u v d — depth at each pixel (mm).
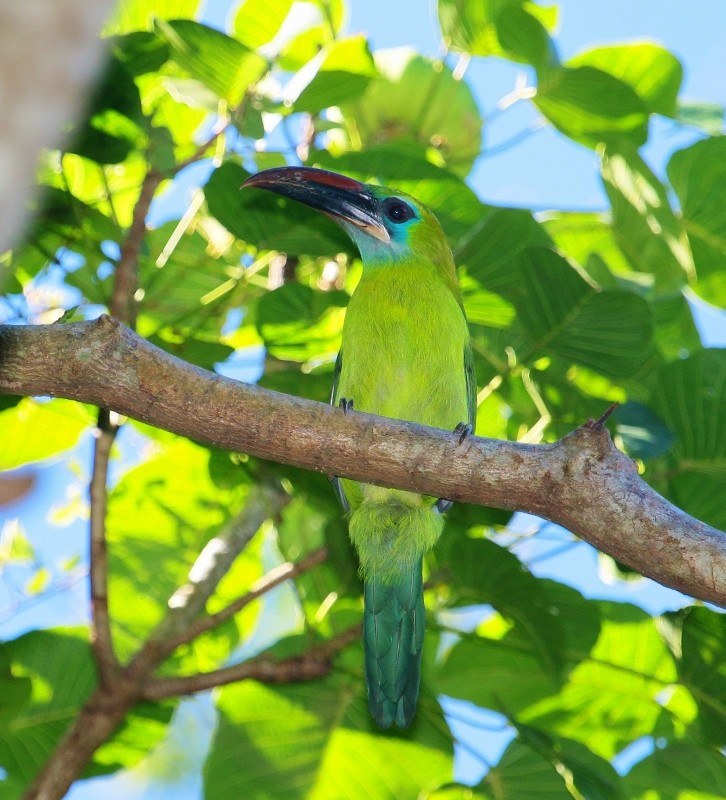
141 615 11062
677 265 10945
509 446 6500
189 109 11156
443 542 10242
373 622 9070
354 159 9805
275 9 10672
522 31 10086
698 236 10406
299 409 6668
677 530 6051
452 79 10992
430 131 11133
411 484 6676
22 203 2074
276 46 10703
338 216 9773
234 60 9117
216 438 6699
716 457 9281
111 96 8766
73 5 2012
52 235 9672
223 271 10664
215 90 9453
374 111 11109
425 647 10633
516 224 9383
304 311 9859
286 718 10031
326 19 10648
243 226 9609
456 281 10242
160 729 10000
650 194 10242
